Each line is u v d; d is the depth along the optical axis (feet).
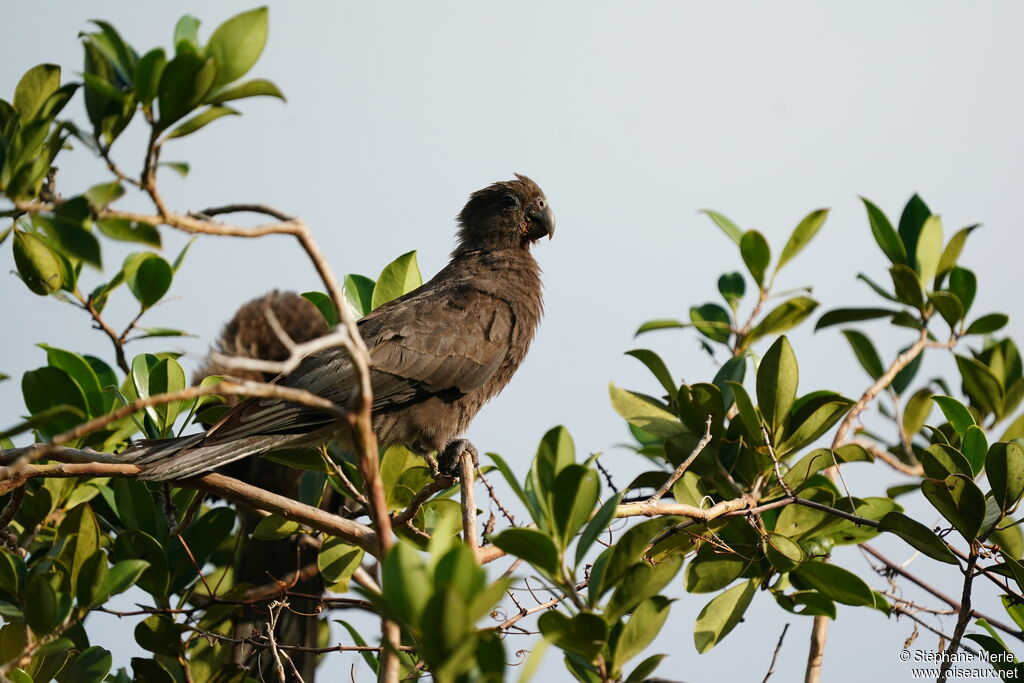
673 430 34.73
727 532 33.04
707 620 31.94
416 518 33.81
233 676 31.42
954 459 29.58
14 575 27.20
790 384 32.58
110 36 22.85
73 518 28.22
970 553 29.43
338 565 34.58
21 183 22.90
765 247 41.06
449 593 16.98
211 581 39.37
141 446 30.78
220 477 29.37
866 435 43.93
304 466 35.35
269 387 19.22
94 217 20.71
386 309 40.83
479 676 17.85
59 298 33.81
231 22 22.11
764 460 33.53
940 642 31.94
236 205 21.68
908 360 39.45
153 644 30.83
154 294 34.94
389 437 39.93
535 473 25.99
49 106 24.44
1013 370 41.24
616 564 22.86
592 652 21.39
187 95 21.47
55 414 20.36
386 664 20.59
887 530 30.12
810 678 32.94
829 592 30.30
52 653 29.30
